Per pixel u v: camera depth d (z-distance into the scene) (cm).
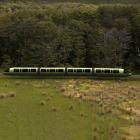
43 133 6525
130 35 14625
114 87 10556
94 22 15338
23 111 7738
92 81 11256
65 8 18275
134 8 16088
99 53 14050
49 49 13675
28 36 14250
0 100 8488
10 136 6319
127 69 12988
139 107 8481
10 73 11425
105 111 7969
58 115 7581
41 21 14838
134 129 6919
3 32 14425
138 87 10681
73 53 14050
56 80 11231
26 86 10231
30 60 13800
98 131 6738
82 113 7762
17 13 15538
